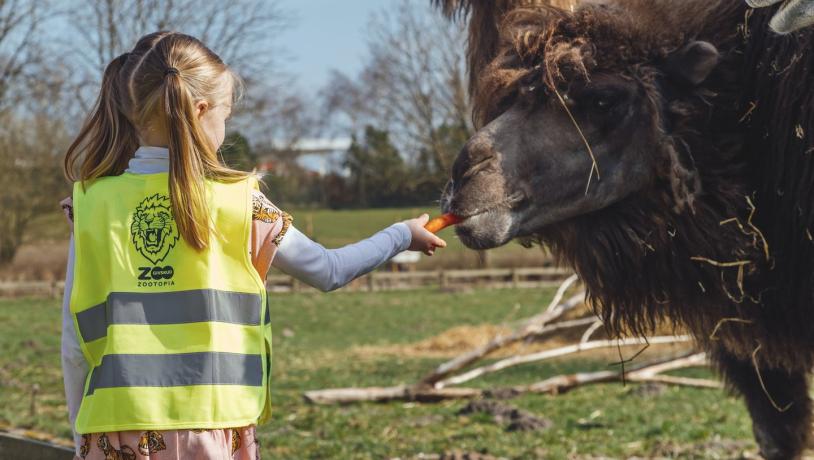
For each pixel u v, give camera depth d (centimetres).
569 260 448
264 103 3181
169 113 264
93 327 264
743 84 425
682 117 419
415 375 1354
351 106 4300
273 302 2955
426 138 3466
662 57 424
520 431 828
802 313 425
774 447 517
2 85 2984
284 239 275
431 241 310
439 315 2508
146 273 262
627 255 430
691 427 830
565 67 412
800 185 409
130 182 271
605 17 423
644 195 423
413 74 3447
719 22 432
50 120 3303
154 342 257
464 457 693
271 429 855
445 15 525
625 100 415
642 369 1073
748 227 421
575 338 1720
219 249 265
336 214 5025
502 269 3466
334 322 2400
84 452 262
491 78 430
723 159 423
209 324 259
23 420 880
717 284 427
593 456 721
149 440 254
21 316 2484
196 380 256
